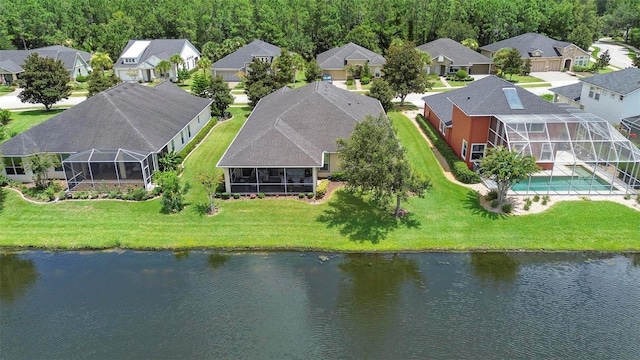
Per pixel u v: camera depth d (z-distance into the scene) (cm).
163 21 10938
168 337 2314
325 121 4116
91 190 3703
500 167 3203
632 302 2548
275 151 3584
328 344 2266
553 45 9125
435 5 10562
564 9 10525
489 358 2175
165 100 5003
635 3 12725
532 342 2269
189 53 9731
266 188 3716
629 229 3147
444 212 3381
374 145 2959
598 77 5206
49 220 3338
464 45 9644
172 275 2803
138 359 2183
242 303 2555
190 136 4988
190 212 3412
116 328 2381
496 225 3216
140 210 3441
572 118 3753
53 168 3938
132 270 2858
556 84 7869
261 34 10725
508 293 2628
